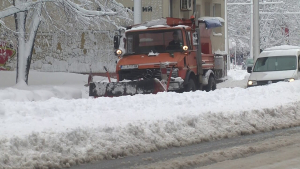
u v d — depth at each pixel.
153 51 24.44
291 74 27.34
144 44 24.66
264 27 82.12
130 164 10.47
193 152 11.70
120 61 24.38
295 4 81.50
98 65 40.53
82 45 40.47
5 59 38.75
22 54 28.80
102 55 40.56
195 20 26.22
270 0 81.44
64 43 40.16
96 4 32.84
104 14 29.39
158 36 24.53
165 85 23.02
